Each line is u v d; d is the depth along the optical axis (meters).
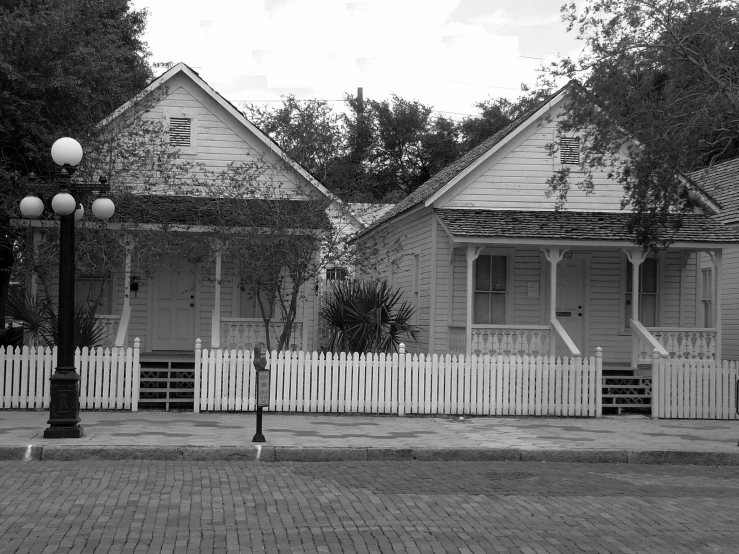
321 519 9.18
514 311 23.55
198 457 13.52
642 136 18.67
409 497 10.47
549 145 20.16
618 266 23.95
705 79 18.17
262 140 23.42
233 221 20.08
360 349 21.03
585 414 19.19
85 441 13.82
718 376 19.39
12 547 7.87
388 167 53.78
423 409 18.75
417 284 25.45
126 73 25.86
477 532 8.71
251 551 7.89
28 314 18.98
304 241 20.20
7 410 17.78
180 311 23.41
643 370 22.12
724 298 27.42
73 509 9.46
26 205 14.66
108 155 20.67
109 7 23.69
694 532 8.91
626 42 18.22
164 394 19.80
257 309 23.62
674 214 22.06
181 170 22.67
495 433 16.23
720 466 14.29
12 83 19.41
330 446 13.99
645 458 14.39
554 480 11.98
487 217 22.30
